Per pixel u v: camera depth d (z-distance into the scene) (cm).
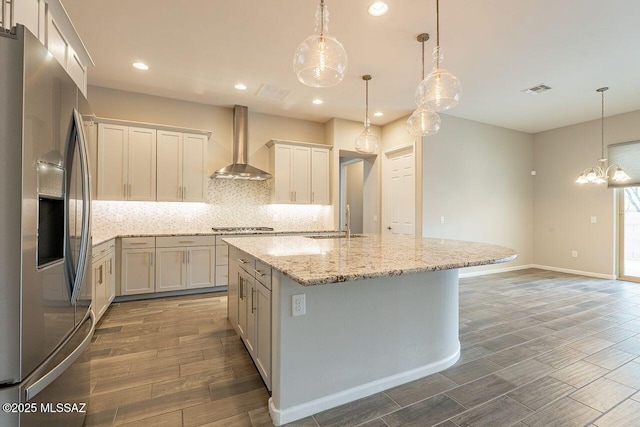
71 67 210
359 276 138
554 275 557
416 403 185
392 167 562
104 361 231
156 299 395
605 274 530
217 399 187
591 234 549
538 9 251
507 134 598
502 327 308
